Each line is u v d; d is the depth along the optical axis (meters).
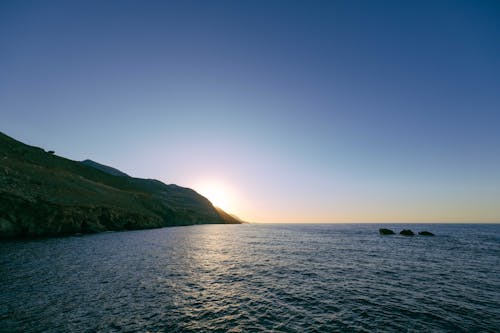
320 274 29.06
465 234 101.88
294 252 46.31
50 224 58.69
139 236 67.12
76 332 13.97
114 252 39.34
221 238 72.50
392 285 24.92
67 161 127.62
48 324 14.82
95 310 17.08
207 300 19.75
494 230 139.12
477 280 27.11
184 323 15.61
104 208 83.00
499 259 40.09
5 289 20.39
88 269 27.78
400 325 16.00
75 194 78.38
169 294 20.83
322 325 15.78
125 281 23.97
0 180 56.56
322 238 78.06
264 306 18.80
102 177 138.00
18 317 15.58
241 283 24.80
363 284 25.14
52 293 19.94
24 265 28.27
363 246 56.62
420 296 21.66
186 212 169.88
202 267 31.58
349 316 17.27
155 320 15.90
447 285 25.12
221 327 15.20
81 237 57.91
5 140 104.31
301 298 20.70
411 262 37.06
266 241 66.75
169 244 52.56
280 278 27.00
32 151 108.00
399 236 88.19
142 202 128.50
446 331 15.28
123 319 15.85
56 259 32.09
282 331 14.88
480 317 17.39
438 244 61.66
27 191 60.38
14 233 51.75
